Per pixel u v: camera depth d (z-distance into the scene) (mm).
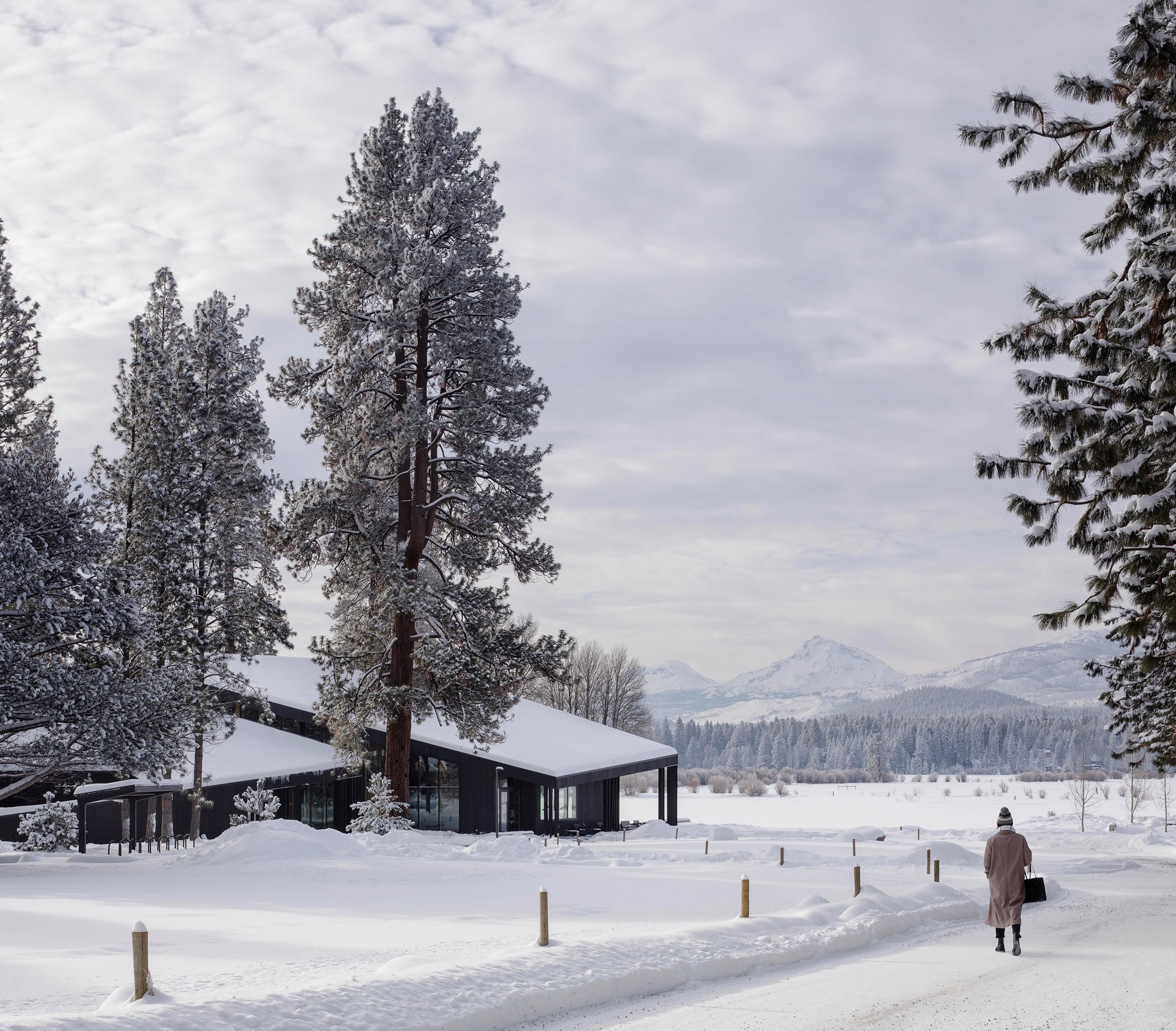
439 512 43312
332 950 14195
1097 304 16609
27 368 45250
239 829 34531
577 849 34188
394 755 40156
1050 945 15367
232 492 47500
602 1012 10875
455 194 41406
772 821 74000
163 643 43125
